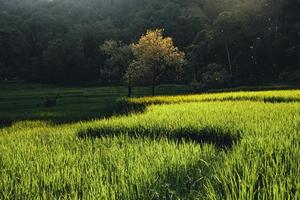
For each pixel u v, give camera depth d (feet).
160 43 183.93
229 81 246.06
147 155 28.09
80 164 26.84
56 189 21.21
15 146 38.70
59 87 355.15
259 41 278.05
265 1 299.99
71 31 452.35
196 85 241.55
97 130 51.57
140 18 458.91
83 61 408.26
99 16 545.85
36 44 459.73
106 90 269.64
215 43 293.23
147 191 19.76
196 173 22.77
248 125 41.42
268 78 252.62
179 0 514.27
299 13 269.23
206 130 43.83
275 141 28.53
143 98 113.19
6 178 23.21
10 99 214.69
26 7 625.00
